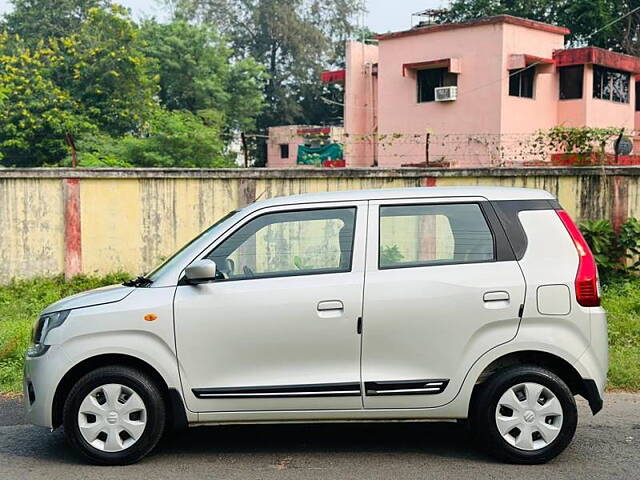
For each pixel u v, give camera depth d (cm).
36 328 565
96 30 3142
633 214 1242
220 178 1317
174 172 1309
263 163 3838
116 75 2966
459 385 532
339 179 1314
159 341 536
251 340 532
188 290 543
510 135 2411
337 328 531
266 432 629
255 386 531
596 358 538
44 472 537
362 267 543
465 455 562
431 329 531
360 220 555
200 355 534
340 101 4362
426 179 1295
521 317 533
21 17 3797
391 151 2681
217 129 3070
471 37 2491
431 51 2584
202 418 537
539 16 3303
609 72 2645
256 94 3847
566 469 531
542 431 534
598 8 3067
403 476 518
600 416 671
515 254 545
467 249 548
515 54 2434
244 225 560
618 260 1238
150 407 540
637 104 2906
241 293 538
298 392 529
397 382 529
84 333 538
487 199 559
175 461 555
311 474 524
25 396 564
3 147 2839
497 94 2438
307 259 553
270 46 4381
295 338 532
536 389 535
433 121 2580
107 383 539
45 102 2853
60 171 1288
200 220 1320
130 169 1300
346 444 594
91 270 1308
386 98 2705
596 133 1453
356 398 531
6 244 1284
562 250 548
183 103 3719
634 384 767
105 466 543
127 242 1312
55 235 1298
